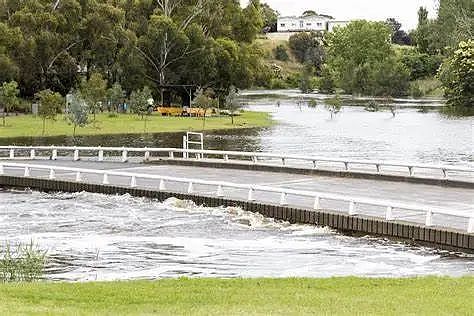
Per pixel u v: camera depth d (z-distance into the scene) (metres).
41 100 139.12
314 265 38.78
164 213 53.09
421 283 30.00
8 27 169.25
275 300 26.33
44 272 37.19
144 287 28.45
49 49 171.62
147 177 58.88
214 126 158.62
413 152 111.00
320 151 111.31
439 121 175.88
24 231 48.16
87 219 51.81
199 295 27.06
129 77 184.75
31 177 64.56
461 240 41.09
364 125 166.62
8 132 134.50
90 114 165.88
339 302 26.06
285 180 64.25
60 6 178.25
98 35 181.50
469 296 27.31
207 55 190.00
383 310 24.92
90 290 27.64
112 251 42.44
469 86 185.62
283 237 45.72
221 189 54.62
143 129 146.50
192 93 194.38
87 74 188.00
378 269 37.69
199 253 41.81
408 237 43.38
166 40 189.25
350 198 46.72
